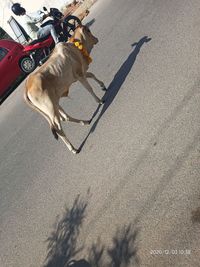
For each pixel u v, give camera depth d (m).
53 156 3.78
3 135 5.16
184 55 3.64
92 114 3.84
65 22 5.91
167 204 2.39
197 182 2.39
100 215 2.70
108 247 2.45
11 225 3.34
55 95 3.45
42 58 6.13
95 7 6.96
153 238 2.28
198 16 4.07
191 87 3.16
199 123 2.77
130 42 4.61
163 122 3.01
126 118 3.37
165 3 4.87
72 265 2.58
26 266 2.87
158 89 3.42
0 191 3.90
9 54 6.09
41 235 3.02
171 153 2.70
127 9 5.66
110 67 4.39
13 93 6.42
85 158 3.33
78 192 3.07
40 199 3.37
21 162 4.14
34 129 4.70
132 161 2.89
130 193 2.65
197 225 2.17
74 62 3.65
